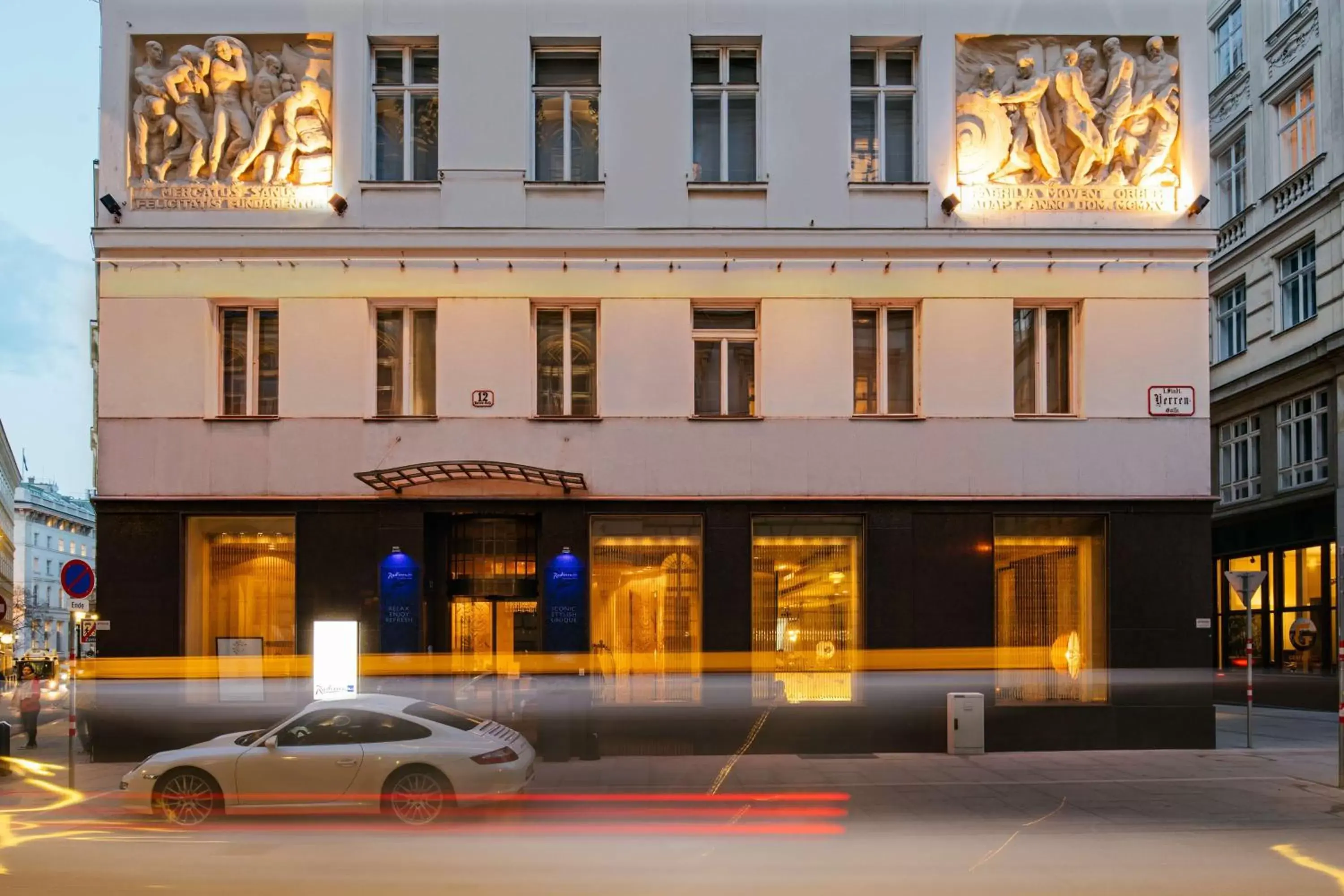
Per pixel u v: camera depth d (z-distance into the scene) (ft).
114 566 53.11
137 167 54.49
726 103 55.77
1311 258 84.07
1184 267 55.16
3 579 257.55
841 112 55.06
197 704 53.16
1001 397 54.54
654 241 54.19
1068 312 56.18
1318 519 82.33
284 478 53.62
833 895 25.98
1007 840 32.60
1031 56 55.77
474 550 55.83
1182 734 53.67
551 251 54.24
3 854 31.48
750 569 53.78
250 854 31.32
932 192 54.90
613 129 54.80
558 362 55.42
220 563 54.75
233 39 54.80
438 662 53.31
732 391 55.47
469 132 54.60
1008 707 53.57
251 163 54.70
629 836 33.60
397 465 53.67
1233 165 96.78
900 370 55.83
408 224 54.44
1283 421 88.22
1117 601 54.13
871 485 54.13
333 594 53.21
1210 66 100.27
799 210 54.70
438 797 35.14
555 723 51.13
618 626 54.19
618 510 53.88
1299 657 84.79
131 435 53.62
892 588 53.78
